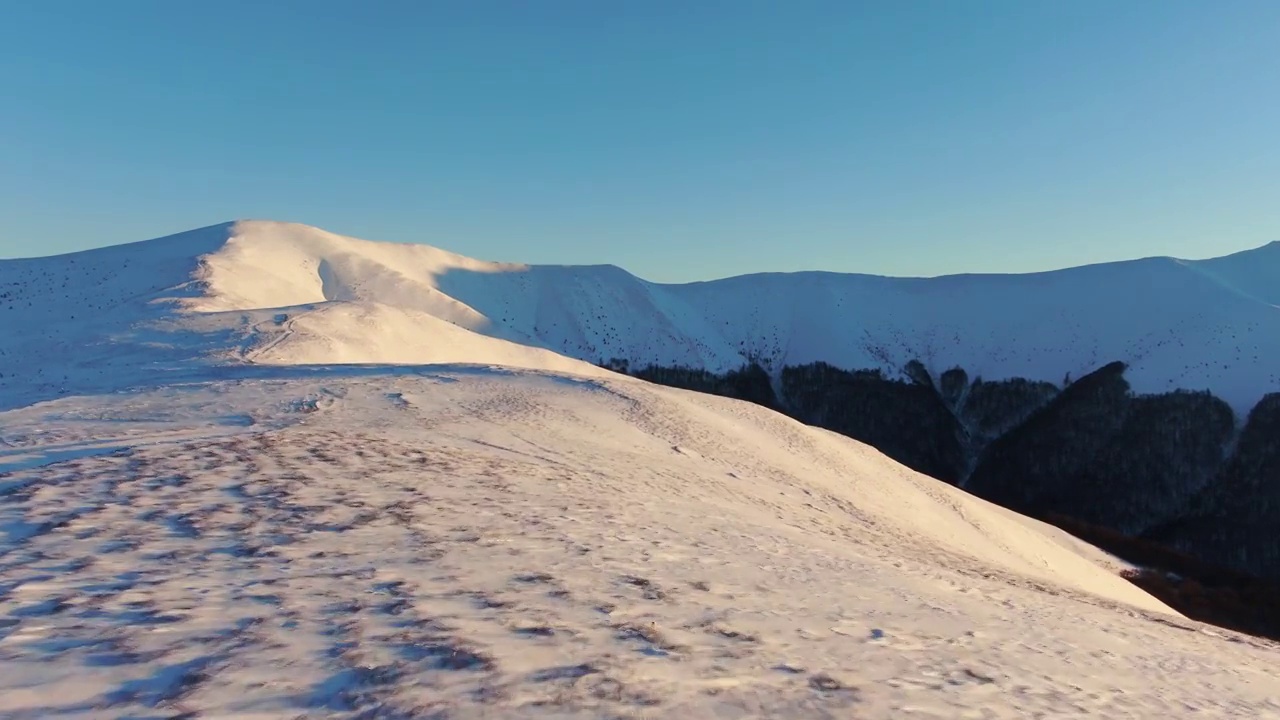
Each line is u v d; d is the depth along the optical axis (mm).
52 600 4898
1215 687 8023
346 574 6152
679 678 4781
